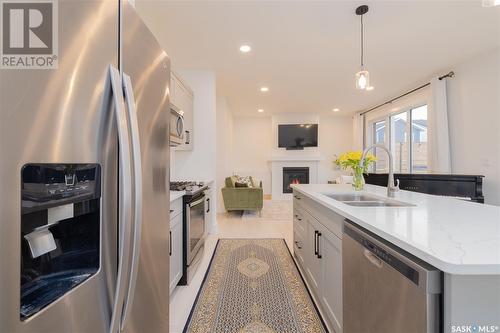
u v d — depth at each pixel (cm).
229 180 507
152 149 102
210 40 274
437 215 119
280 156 719
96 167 66
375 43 286
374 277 101
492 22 245
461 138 357
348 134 750
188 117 344
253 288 212
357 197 211
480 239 83
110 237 70
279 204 630
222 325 165
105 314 69
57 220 62
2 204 44
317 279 182
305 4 213
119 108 70
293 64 345
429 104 419
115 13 75
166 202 120
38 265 60
